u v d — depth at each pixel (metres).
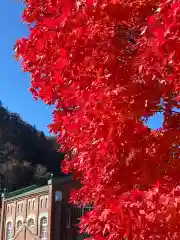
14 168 92.06
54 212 43.69
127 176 4.10
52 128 5.15
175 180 3.88
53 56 4.66
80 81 4.18
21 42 5.14
